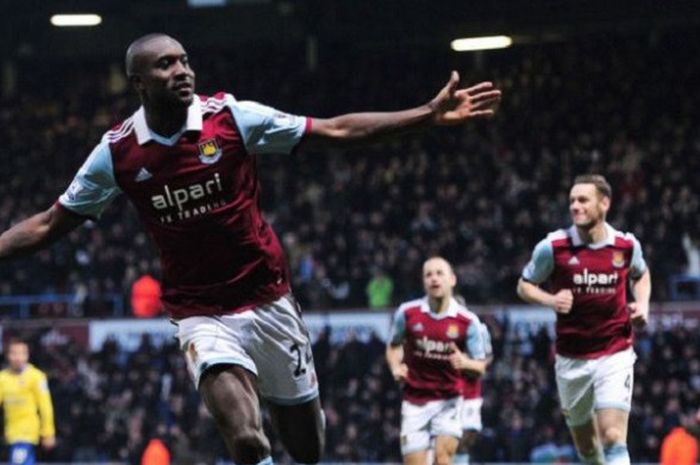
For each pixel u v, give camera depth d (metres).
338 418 18.81
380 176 25.36
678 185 23.58
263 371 5.44
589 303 7.81
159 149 5.03
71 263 23.52
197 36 31.16
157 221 5.14
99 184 5.16
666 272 20.41
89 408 19.98
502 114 27.20
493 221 23.02
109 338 21.64
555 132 26.31
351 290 21.64
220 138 5.04
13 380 13.30
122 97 29.77
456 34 29.58
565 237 7.88
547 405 17.94
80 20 29.02
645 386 18.09
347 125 5.02
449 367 9.89
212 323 5.26
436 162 25.69
